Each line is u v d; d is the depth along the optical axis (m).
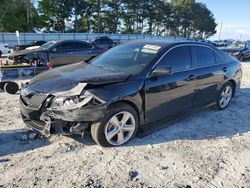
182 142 4.33
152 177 3.35
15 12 46.78
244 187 3.22
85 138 4.27
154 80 4.21
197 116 5.62
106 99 3.62
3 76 7.63
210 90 5.43
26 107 3.85
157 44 4.74
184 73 4.71
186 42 4.99
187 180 3.32
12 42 31.58
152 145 4.17
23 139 4.19
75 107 3.50
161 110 4.44
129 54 4.69
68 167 3.48
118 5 60.25
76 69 4.48
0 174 3.28
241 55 18.55
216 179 3.36
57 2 53.84
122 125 4.00
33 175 3.29
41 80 4.07
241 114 5.86
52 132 3.68
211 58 5.48
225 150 4.13
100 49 13.03
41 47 11.88
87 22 59.31
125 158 3.76
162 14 69.31
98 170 3.45
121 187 3.13
